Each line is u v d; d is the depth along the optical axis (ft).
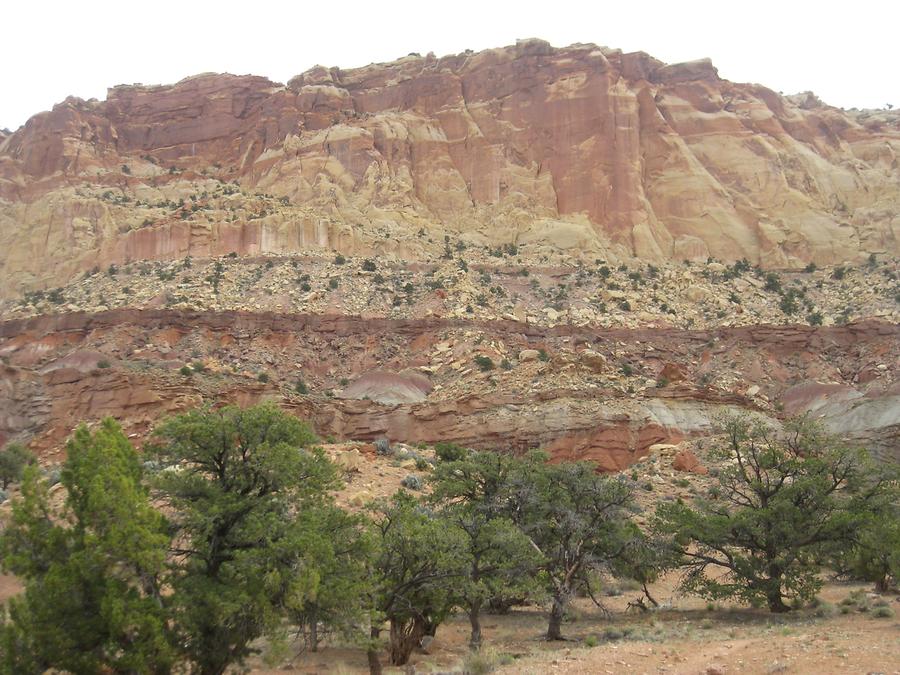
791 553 110.22
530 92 472.03
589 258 390.01
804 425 123.75
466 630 108.88
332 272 351.25
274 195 435.94
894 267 376.68
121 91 552.00
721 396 225.76
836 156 475.72
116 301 330.95
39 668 64.90
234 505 74.18
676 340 315.17
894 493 115.34
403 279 354.33
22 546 69.21
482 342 289.53
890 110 538.06
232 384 243.81
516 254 392.88
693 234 420.77
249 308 318.04
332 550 73.97
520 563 99.66
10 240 449.06
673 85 487.61
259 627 71.67
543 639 97.81
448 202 441.27
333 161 447.42
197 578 71.05
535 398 227.40
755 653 69.82
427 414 232.94
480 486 124.57
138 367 266.36
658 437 204.95
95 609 66.39
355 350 307.17
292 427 81.10
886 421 219.82
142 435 213.46
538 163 451.53
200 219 383.65
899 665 59.98
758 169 447.83
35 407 251.80
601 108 447.42
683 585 115.85
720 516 116.88
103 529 67.62
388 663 88.07
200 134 517.96
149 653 64.54
